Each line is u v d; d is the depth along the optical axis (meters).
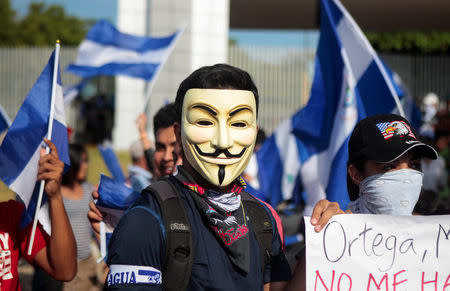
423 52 22.17
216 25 13.74
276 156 4.36
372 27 13.77
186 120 1.78
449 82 17.52
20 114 2.24
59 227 2.17
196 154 1.76
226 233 1.71
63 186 3.49
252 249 1.76
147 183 3.56
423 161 6.18
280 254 1.90
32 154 2.21
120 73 5.11
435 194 3.21
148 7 13.87
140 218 1.67
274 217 1.91
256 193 2.82
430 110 12.13
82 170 3.66
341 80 2.93
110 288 1.63
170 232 1.65
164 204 1.69
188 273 1.63
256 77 16.61
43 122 2.23
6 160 2.22
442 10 12.77
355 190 2.22
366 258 1.87
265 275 1.89
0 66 18.80
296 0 13.12
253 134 1.80
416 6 12.77
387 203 1.98
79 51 5.23
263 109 16.58
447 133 6.76
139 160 4.16
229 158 1.76
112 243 1.69
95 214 2.53
